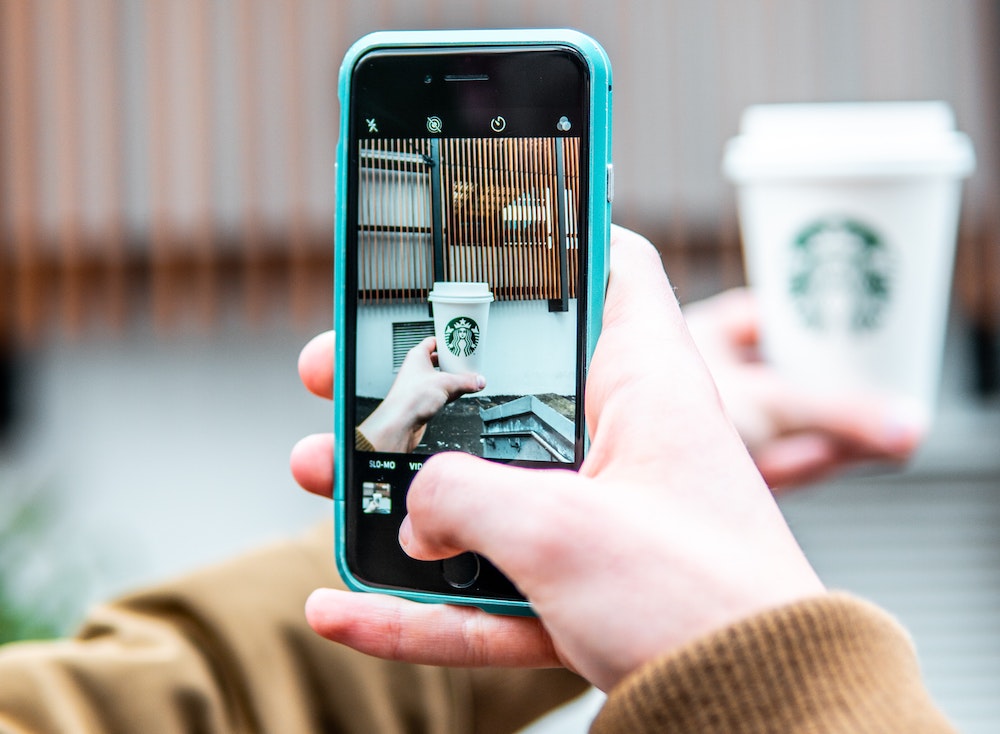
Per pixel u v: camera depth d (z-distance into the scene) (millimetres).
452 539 455
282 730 634
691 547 405
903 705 356
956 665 1774
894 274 780
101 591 1748
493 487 437
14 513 1647
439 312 596
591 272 559
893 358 803
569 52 585
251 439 2143
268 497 2135
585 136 572
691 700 361
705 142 2031
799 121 781
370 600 536
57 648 636
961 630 1787
